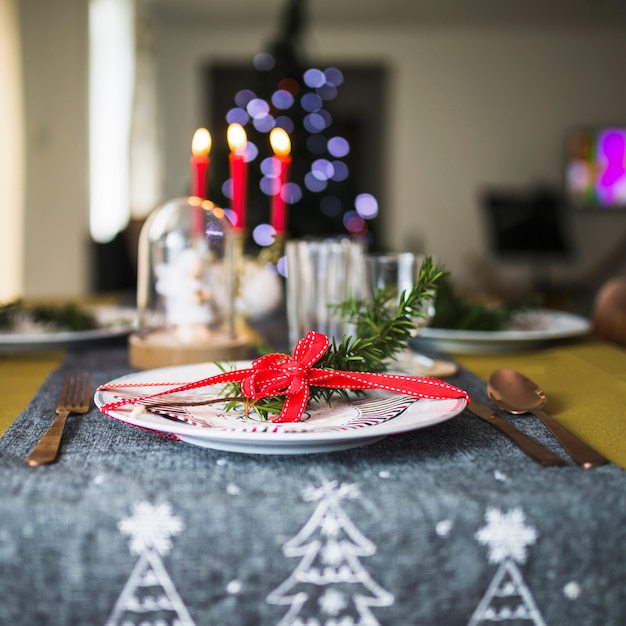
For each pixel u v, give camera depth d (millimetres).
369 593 424
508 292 4867
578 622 436
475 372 861
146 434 565
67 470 477
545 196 5215
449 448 529
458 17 5301
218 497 427
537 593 432
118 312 1312
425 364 828
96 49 3775
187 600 421
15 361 952
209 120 5750
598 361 929
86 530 416
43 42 3227
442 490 440
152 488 443
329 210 3045
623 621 437
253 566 419
